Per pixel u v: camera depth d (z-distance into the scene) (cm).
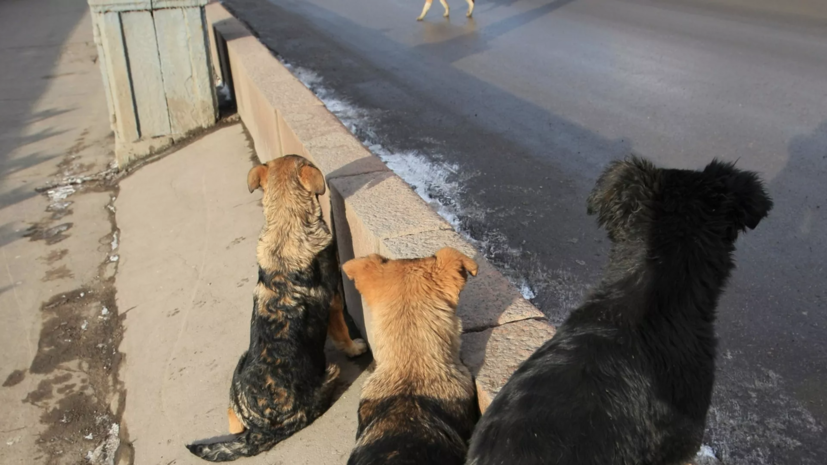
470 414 276
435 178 638
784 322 403
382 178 442
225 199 681
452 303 294
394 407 268
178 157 824
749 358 375
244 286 524
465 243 359
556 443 196
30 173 907
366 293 304
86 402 464
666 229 229
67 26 1838
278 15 1527
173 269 590
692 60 945
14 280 641
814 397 344
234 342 464
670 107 768
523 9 1425
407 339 285
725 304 423
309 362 367
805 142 639
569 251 499
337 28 1354
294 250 379
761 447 314
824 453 309
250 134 820
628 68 937
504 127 755
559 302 436
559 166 645
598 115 766
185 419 410
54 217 769
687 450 222
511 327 304
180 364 461
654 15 1252
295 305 370
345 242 440
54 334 548
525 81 920
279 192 390
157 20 817
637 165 251
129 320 542
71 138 1023
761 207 230
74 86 1286
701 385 221
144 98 849
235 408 359
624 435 203
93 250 682
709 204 229
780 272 452
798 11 1180
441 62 1047
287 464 348
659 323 220
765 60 913
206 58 853
